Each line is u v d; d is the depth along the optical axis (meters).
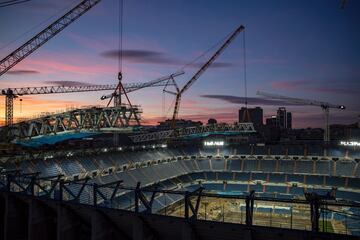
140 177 101.50
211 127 149.62
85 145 131.12
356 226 74.75
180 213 84.94
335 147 119.81
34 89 143.12
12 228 59.00
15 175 59.78
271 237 37.09
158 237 48.06
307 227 75.94
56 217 59.19
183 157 126.62
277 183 110.31
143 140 153.12
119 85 132.88
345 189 100.75
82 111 94.31
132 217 46.06
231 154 126.94
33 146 102.69
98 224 49.09
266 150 125.62
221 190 110.75
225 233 40.94
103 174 93.69
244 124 151.38
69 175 84.75
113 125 95.38
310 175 110.38
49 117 94.19
